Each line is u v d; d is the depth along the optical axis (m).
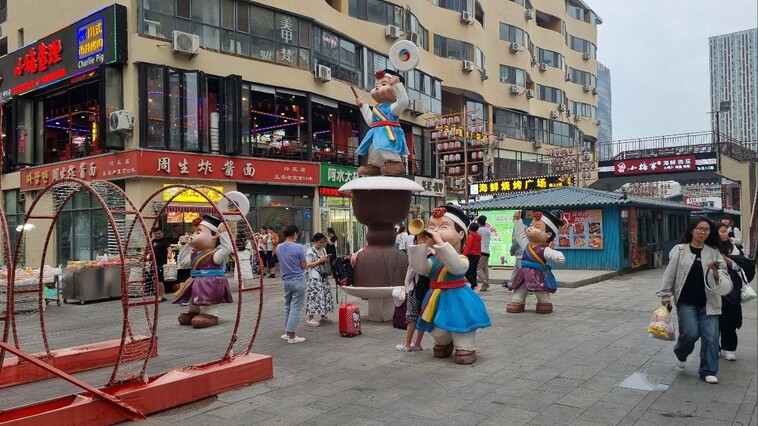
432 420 4.87
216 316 9.95
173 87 18.55
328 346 7.98
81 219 20.23
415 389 5.81
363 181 9.76
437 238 6.60
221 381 5.84
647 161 29.52
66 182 5.64
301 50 22.61
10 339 8.89
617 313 10.38
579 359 6.93
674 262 6.00
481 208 19.33
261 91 21.05
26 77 21.77
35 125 23.03
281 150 22.47
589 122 50.78
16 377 6.56
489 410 5.10
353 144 27.25
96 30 18.50
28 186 22.50
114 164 18.42
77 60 19.27
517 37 41.50
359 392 5.76
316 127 28.00
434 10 33.78
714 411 4.91
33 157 23.03
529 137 42.53
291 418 5.03
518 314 10.49
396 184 9.70
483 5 38.72
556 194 19.44
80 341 8.72
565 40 49.25
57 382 6.68
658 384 5.79
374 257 9.82
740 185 27.45
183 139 18.61
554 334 8.52
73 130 24.50
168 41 18.64
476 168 27.20
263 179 20.95
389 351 7.61
